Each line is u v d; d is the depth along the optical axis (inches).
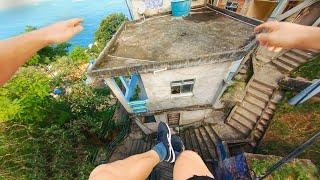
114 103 711.1
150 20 491.8
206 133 557.3
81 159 456.1
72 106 593.0
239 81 548.7
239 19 440.8
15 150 406.6
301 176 285.4
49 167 421.7
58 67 757.3
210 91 450.3
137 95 544.7
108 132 622.5
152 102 460.8
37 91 496.4
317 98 490.3
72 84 652.7
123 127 622.2
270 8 638.5
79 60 948.0
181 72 385.4
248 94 549.6
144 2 523.5
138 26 473.1
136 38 428.8
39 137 433.7
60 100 596.7
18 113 450.3
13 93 489.7
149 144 577.6
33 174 375.6
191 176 85.6
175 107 487.5
